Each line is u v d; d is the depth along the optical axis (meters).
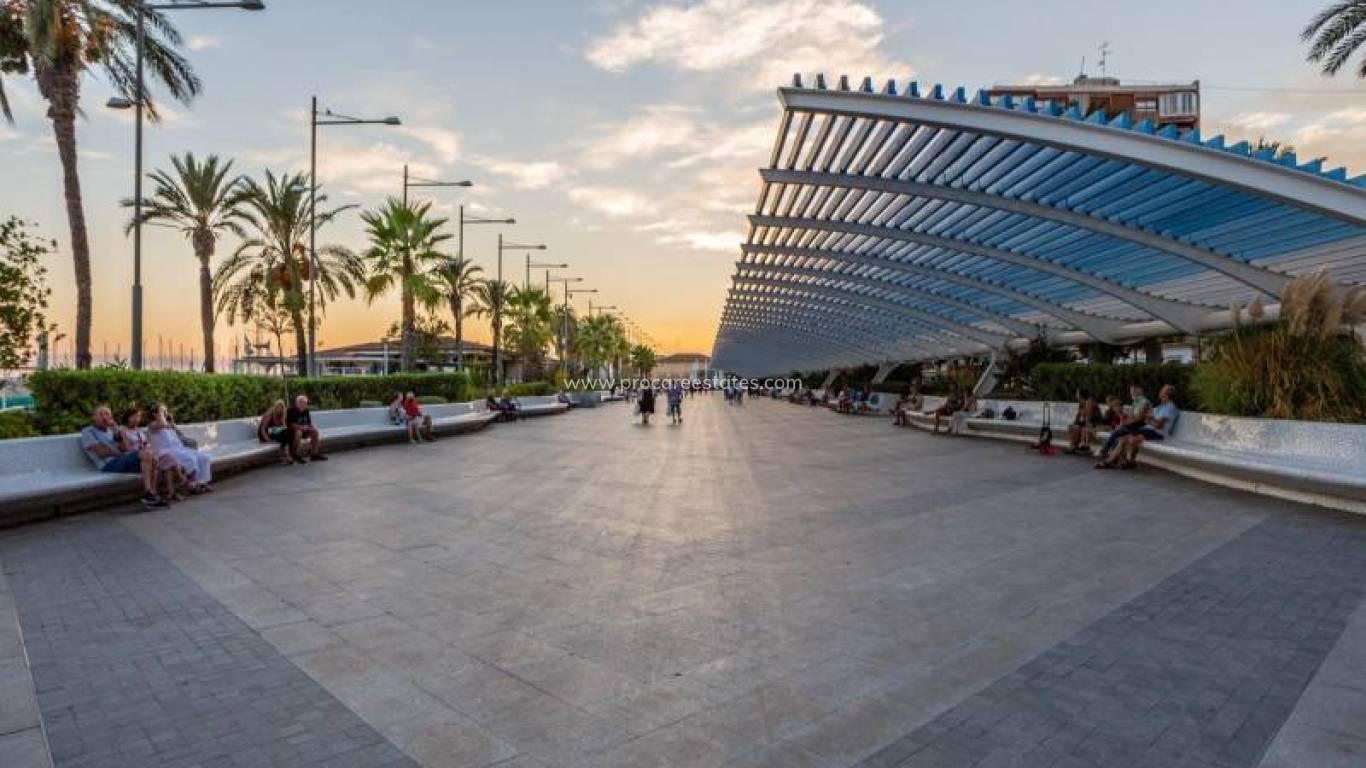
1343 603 5.40
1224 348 12.54
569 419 35.34
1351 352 11.10
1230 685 4.04
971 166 16.30
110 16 18.19
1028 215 17.17
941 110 13.63
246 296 32.34
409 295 33.66
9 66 18.62
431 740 3.51
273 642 4.79
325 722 3.68
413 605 5.59
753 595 5.84
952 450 18.30
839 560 6.96
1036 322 29.52
